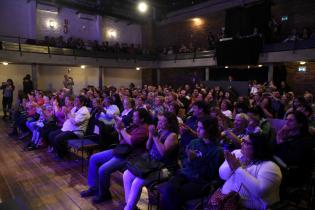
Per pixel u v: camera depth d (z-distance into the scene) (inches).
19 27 482.0
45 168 165.2
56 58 450.3
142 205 116.3
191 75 579.2
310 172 97.9
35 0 490.3
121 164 120.5
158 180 97.3
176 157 106.3
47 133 195.2
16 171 160.1
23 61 410.3
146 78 646.5
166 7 606.9
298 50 367.6
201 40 582.9
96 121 170.6
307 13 422.3
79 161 178.4
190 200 85.4
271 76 429.1
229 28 506.0
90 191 127.7
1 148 211.6
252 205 73.4
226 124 133.8
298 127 103.9
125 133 123.0
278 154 101.3
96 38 604.7
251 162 76.6
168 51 581.0
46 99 261.3
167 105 201.2
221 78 533.6
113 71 605.6
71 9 554.9
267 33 450.0
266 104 185.3
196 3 573.9
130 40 674.8
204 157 90.8
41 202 121.0
